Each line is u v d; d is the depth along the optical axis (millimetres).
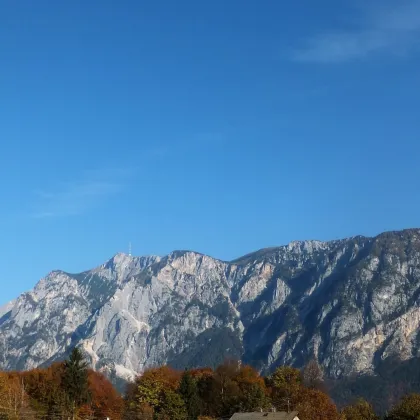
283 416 197250
